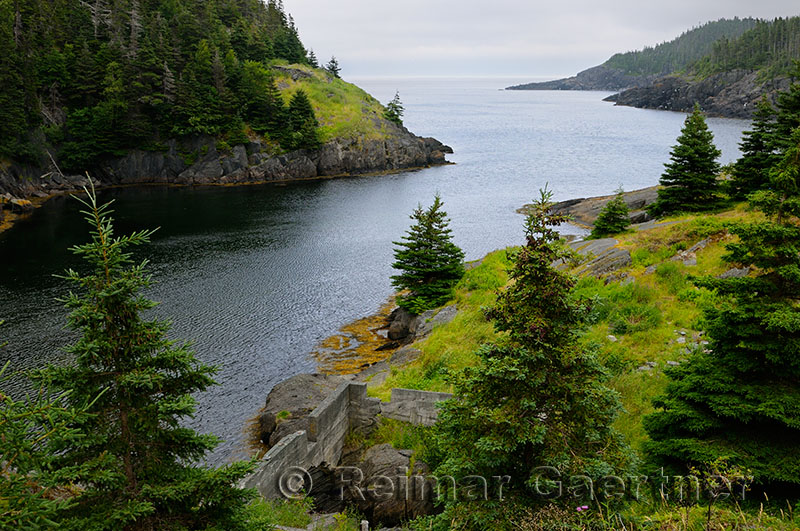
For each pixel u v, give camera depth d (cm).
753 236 1032
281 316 3409
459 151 12756
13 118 7112
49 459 545
